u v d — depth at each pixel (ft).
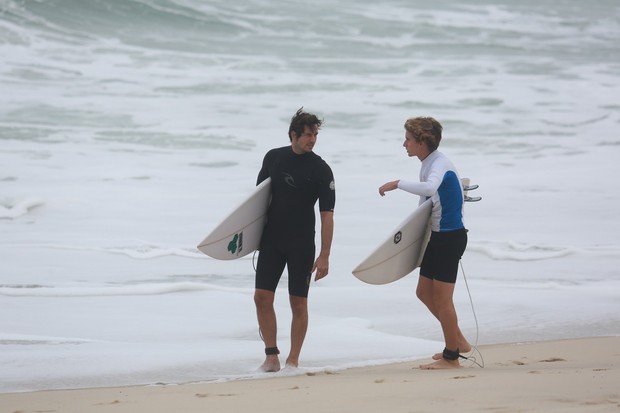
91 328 85.25
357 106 232.32
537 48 324.60
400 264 71.82
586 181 168.55
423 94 248.11
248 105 225.56
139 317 90.22
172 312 92.73
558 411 44.21
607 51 329.93
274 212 71.61
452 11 361.30
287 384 59.62
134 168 169.58
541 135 214.07
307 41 297.53
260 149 190.80
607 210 148.46
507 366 68.74
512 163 185.88
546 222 140.46
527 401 47.50
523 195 157.38
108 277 107.55
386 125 216.54
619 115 237.25
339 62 278.46
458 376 59.67
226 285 106.01
